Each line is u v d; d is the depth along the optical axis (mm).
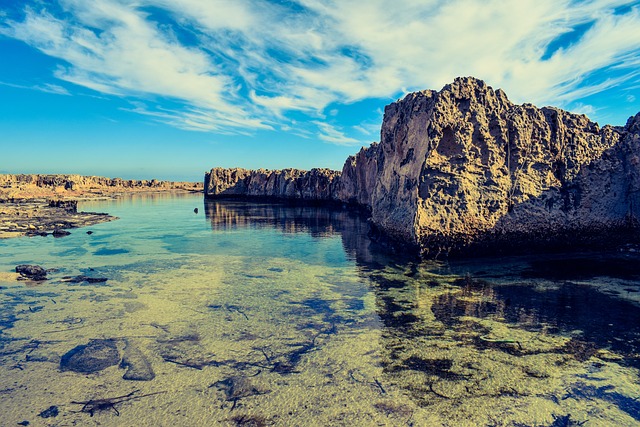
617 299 10156
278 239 20844
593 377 6375
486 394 5895
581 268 13305
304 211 39781
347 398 5793
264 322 8797
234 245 18969
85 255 16484
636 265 13672
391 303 10086
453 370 6613
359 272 13289
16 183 67688
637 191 15047
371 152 32344
